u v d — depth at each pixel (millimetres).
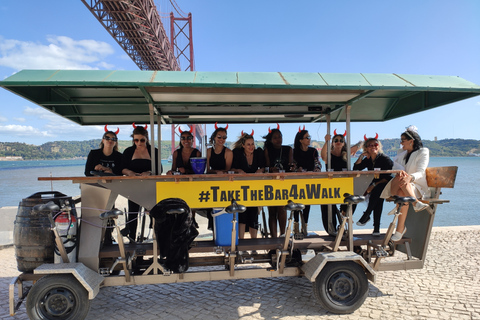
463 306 3582
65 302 3121
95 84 3020
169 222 3287
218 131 4086
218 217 3613
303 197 3648
